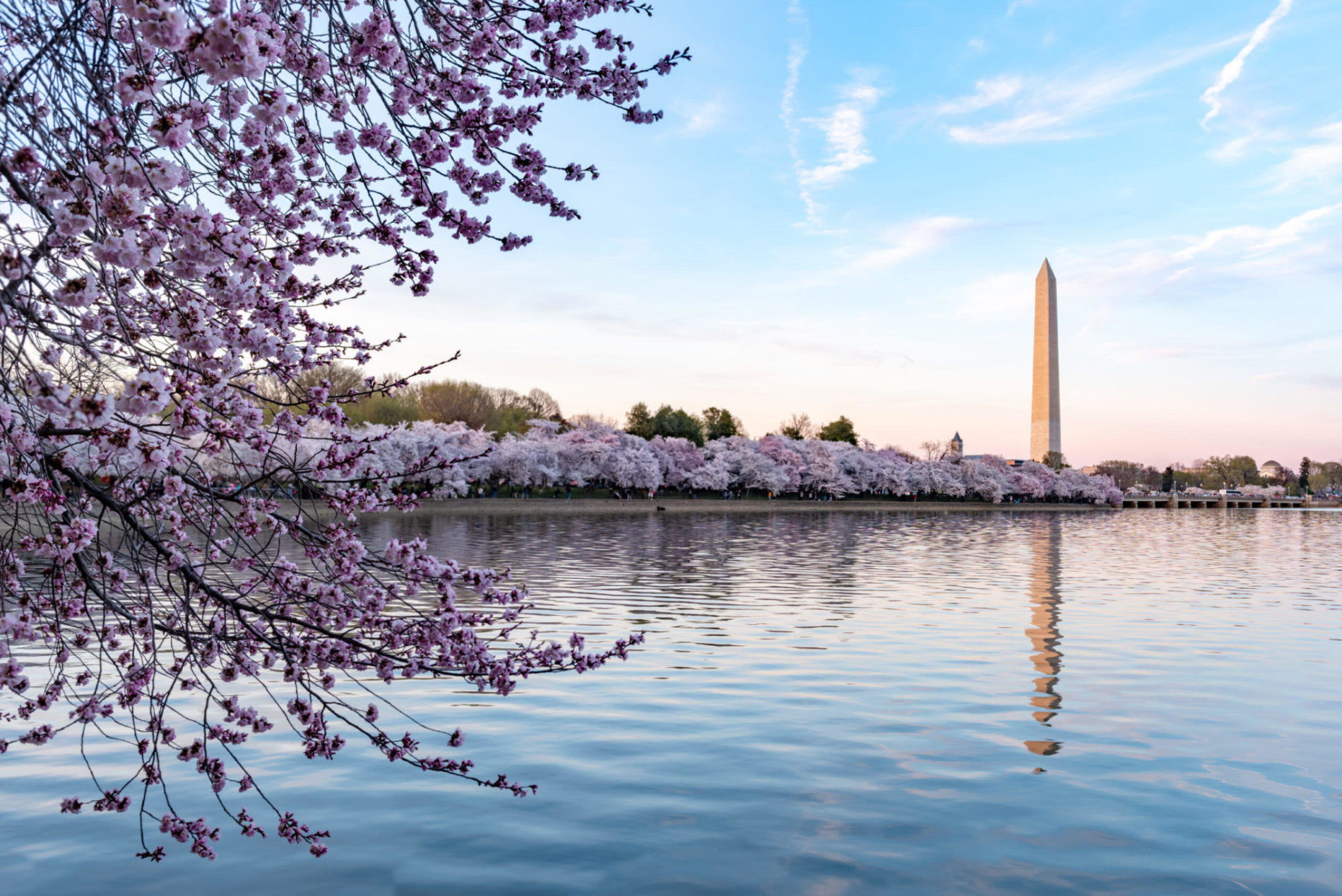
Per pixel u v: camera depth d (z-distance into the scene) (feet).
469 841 28.22
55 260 13.84
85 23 14.71
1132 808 31.53
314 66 17.85
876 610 76.64
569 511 264.72
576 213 22.07
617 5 20.42
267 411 19.63
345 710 42.39
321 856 26.96
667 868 26.50
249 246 15.89
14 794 31.45
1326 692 48.19
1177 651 59.41
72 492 17.61
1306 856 27.71
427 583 20.24
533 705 44.04
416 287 21.65
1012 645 60.80
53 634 18.43
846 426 466.70
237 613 18.98
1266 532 234.99
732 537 169.89
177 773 33.96
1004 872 26.48
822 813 30.73
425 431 259.19
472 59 20.42
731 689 47.65
